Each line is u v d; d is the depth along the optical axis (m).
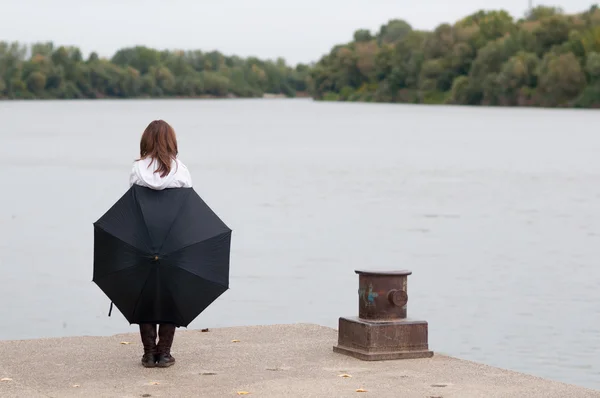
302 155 64.25
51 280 19.56
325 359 8.17
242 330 9.54
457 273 20.59
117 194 38.25
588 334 14.67
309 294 18.06
